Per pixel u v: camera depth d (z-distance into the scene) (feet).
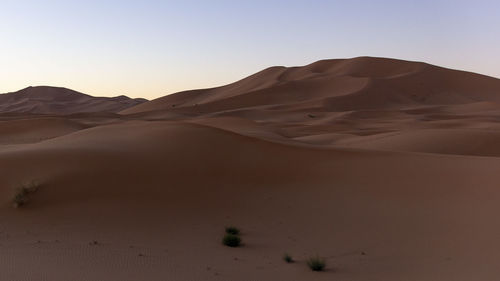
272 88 550.36
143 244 39.27
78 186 53.21
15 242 37.63
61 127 199.82
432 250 39.17
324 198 56.59
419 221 47.19
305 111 433.89
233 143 79.30
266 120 393.70
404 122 303.27
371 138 155.12
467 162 70.08
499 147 123.24
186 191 56.29
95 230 42.47
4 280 25.63
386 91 524.11
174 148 73.20
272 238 43.21
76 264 31.09
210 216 49.44
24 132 191.52
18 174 55.16
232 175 64.49
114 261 33.04
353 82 549.13
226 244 40.65
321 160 73.87
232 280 31.27
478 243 39.68
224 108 503.61
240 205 53.52
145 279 29.17
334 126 276.82
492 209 48.29
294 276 33.14
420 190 57.62
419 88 553.23
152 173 60.34
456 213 48.55
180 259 35.42
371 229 45.62
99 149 67.46
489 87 581.12
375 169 68.23
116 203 50.08
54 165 57.88
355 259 37.60
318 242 42.14
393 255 38.50
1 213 46.50
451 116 362.33
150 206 50.47
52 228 42.47
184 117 402.52
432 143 127.75
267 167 69.10
